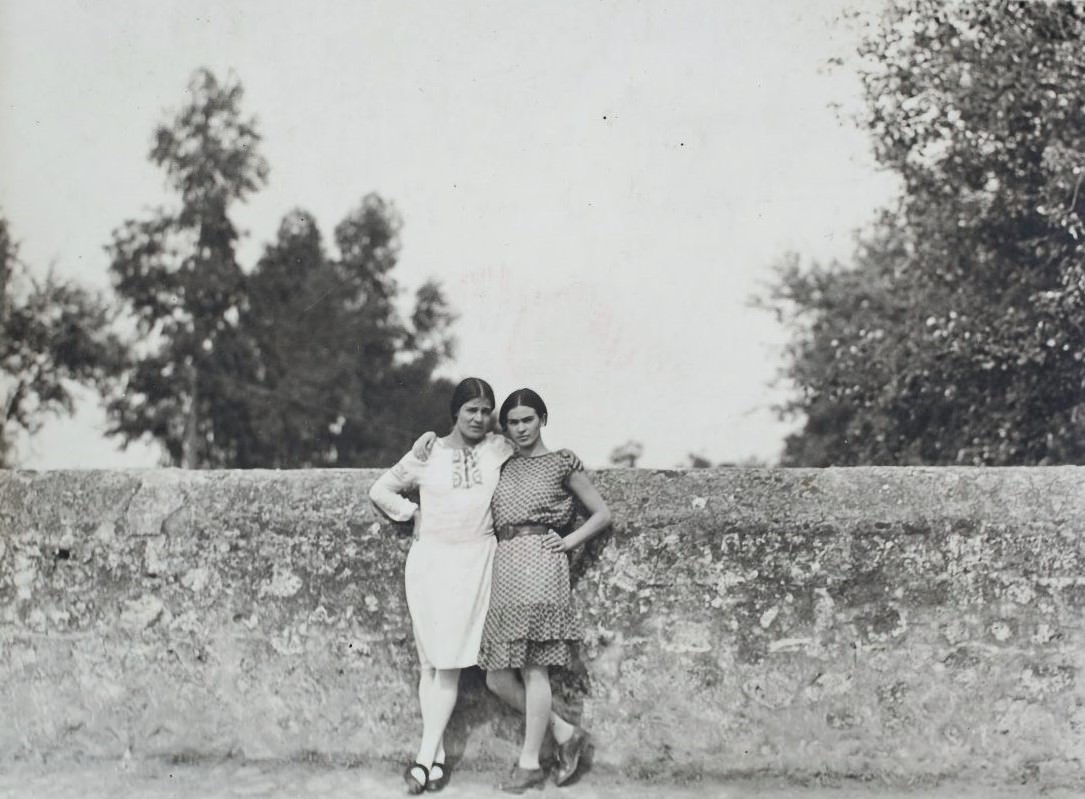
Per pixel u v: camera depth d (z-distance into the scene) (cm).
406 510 443
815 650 439
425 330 1577
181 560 466
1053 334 1314
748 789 431
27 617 472
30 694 470
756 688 439
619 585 445
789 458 1537
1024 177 1323
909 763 434
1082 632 433
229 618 462
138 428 1698
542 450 438
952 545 438
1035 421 1352
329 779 441
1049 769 432
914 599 438
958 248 1370
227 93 1375
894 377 1437
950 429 1429
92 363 1636
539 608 412
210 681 461
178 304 1638
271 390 1758
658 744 441
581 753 442
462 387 436
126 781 443
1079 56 1278
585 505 435
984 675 435
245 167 1488
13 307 1552
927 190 1366
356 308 1630
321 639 457
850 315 1466
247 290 1653
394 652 452
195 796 427
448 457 436
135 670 465
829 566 440
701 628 442
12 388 1603
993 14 1291
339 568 457
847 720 437
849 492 444
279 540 462
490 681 426
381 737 451
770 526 443
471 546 428
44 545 474
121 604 467
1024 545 436
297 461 1778
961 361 1400
